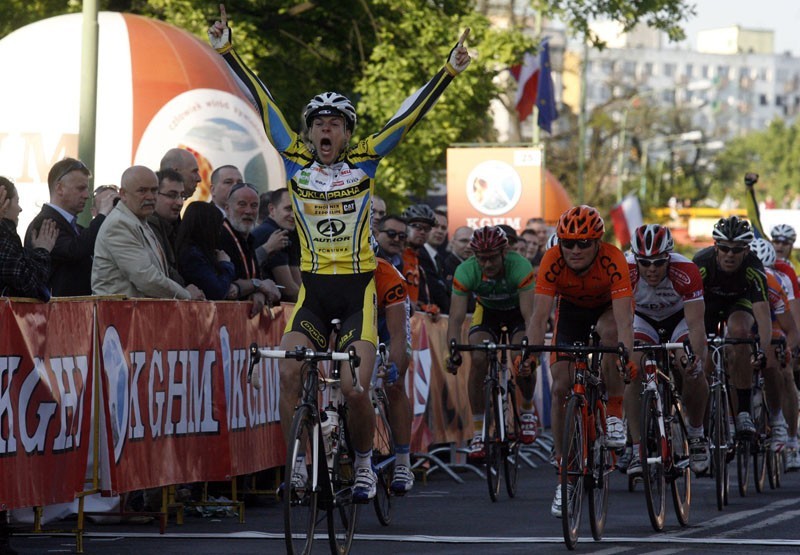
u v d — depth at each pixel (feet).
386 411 59.41
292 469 45.39
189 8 172.96
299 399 50.06
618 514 65.41
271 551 51.03
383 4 191.42
